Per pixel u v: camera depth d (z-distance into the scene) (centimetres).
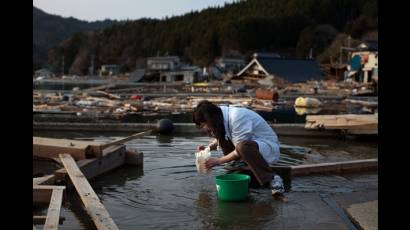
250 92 2569
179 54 8781
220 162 443
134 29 10256
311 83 3338
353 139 857
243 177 426
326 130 891
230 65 6281
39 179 439
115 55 9769
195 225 343
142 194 433
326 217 364
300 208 388
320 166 540
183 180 488
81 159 522
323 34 7281
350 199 416
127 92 2589
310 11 8169
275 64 3938
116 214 370
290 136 906
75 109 1402
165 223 347
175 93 2462
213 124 440
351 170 557
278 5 8844
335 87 2944
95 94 2195
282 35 7900
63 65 9962
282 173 530
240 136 430
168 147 714
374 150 736
